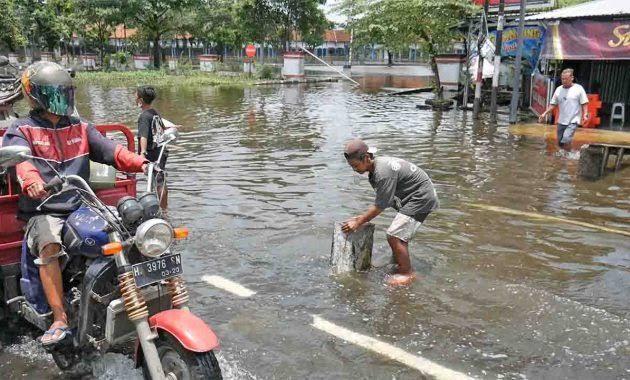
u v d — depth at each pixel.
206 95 24.94
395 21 20.80
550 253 5.77
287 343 4.00
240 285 4.94
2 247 3.74
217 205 7.24
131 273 3.03
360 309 4.53
